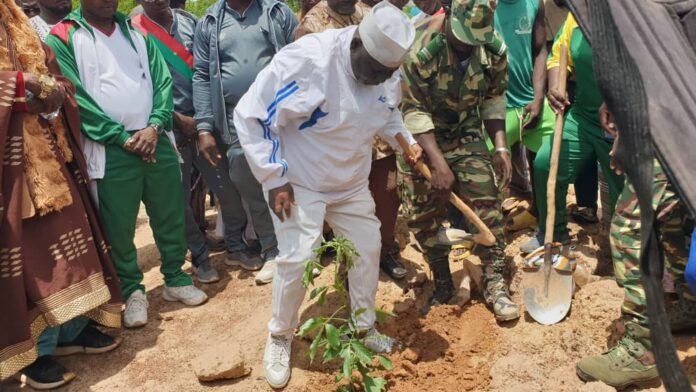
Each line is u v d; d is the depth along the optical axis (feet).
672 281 12.00
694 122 4.75
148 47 14.06
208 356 12.05
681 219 10.56
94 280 12.21
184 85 15.84
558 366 11.28
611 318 11.71
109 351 13.19
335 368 11.91
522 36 15.12
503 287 12.85
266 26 14.76
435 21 11.75
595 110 13.46
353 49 9.95
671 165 4.60
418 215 12.99
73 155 12.52
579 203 16.55
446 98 12.10
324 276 15.05
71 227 11.96
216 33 14.66
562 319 12.31
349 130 10.48
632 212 10.37
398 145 11.78
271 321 11.76
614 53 4.43
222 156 15.94
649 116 4.39
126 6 35.50
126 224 13.60
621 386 10.43
